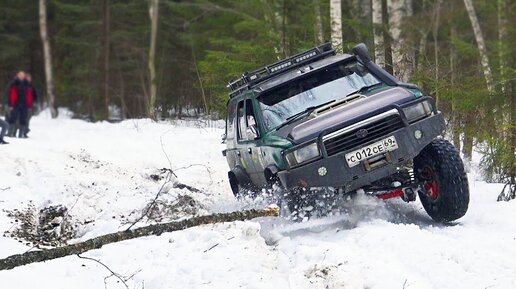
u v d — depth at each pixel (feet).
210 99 67.97
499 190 36.73
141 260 27.04
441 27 107.76
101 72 129.90
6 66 167.02
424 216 31.48
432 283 22.63
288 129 30.37
